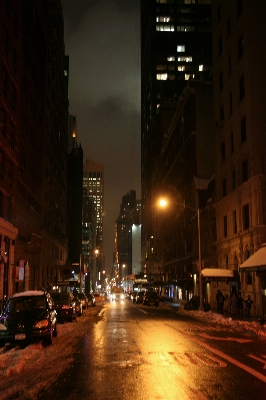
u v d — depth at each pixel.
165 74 119.44
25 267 40.69
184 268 61.28
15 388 8.73
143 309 44.44
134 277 106.25
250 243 32.91
